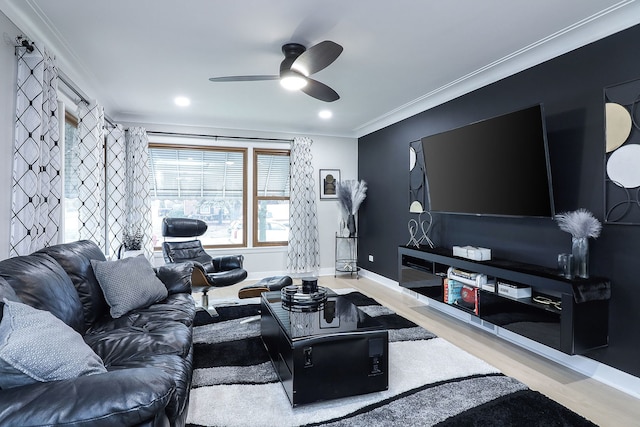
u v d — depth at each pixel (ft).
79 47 8.69
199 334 10.08
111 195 13.89
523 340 9.32
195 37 8.21
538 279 7.88
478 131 9.86
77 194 11.46
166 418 3.68
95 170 10.77
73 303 5.99
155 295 8.13
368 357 6.66
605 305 7.43
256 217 17.89
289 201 18.21
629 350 7.11
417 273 12.23
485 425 5.86
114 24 7.61
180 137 16.34
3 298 4.09
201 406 6.44
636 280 7.01
